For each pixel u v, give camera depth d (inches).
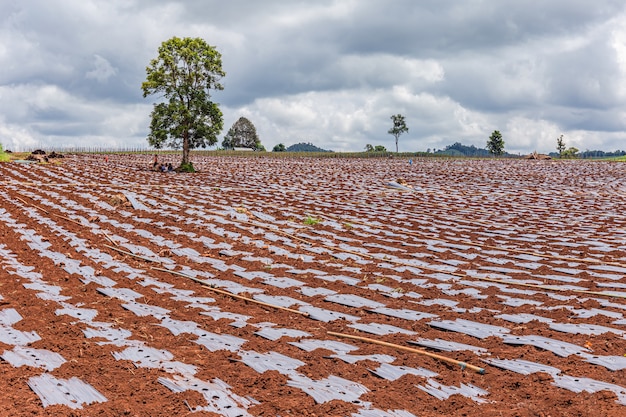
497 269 519.2
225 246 603.5
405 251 602.5
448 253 589.9
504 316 373.1
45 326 337.4
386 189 1206.3
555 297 424.5
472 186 1321.4
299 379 267.3
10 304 381.1
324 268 516.7
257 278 477.7
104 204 855.1
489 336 332.5
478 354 302.8
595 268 522.3
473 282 475.2
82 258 537.6
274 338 330.3
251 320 367.6
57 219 739.4
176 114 1539.1
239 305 409.7
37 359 281.6
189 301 411.8
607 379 267.3
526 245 637.3
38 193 954.1
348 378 271.0
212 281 473.1
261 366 281.0
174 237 647.8
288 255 569.6
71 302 397.1
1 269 479.2
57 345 302.7
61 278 463.2
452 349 309.4
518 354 300.5
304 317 384.2
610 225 776.3
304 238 655.8
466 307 399.5
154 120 1584.6
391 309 393.4
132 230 682.8
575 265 537.0
